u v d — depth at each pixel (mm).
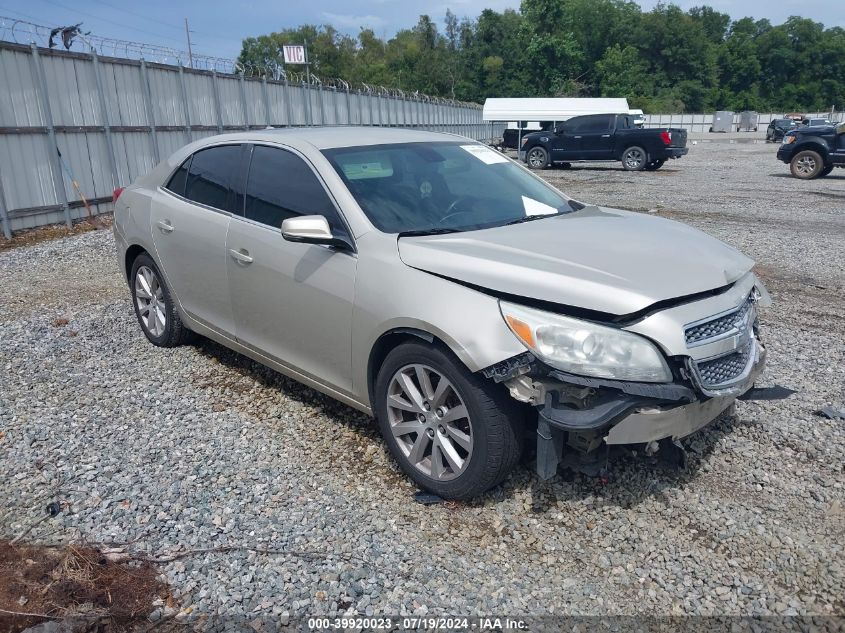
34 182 11297
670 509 3332
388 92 28875
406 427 3512
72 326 6293
